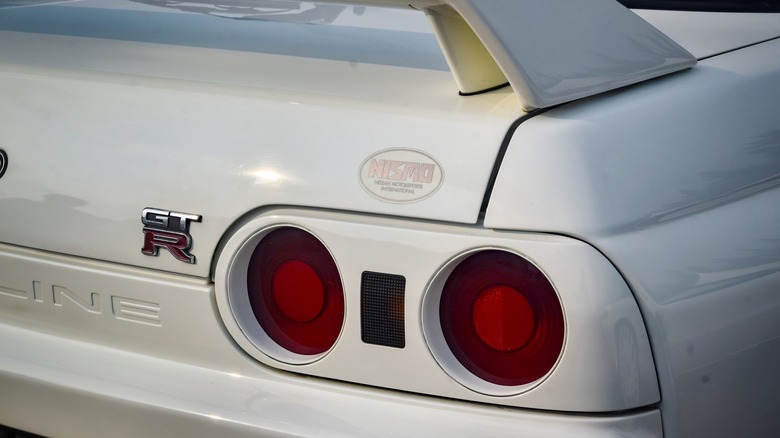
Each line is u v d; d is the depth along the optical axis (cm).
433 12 171
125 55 209
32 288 196
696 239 176
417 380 168
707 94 192
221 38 222
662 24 239
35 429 196
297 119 176
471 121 167
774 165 202
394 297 166
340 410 172
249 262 178
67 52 212
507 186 161
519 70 163
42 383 191
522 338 163
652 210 170
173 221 179
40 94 197
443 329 167
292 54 208
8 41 222
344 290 169
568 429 162
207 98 184
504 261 162
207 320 180
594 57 179
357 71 195
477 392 165
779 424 194
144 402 182
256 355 178
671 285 167
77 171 189
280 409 174
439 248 162
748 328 181
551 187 160
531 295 161
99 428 189
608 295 158
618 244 162
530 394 163
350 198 168
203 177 178
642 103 179
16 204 195
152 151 183
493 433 164
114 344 191
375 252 165
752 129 198
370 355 170
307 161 172
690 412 171
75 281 190
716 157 188
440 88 184
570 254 158
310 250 172
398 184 166
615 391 161
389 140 169
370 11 245
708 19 242
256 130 177
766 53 217
